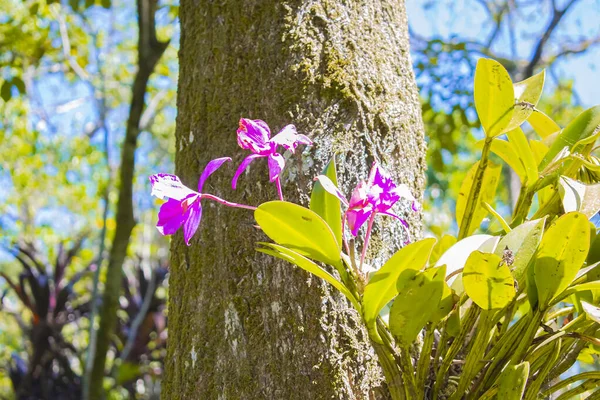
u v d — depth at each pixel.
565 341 1.88
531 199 1.98
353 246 1.79
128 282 5.53
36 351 5.00
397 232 1.95
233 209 1.94
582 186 1.91
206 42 2.04
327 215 1.82
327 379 1.84
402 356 1.78
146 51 3.81
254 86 1.98
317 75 1.96
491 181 2.07
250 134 1.79
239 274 1.91
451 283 1.85
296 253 1.75
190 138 2.02
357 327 1.87
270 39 1.99
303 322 1.86
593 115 2.02
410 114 2.02
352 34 1.99
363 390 1.84
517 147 1.97
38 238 12.97
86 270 5.49
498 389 1.79
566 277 1.76
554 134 2.10
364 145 1.95
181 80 2.08
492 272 1.72
